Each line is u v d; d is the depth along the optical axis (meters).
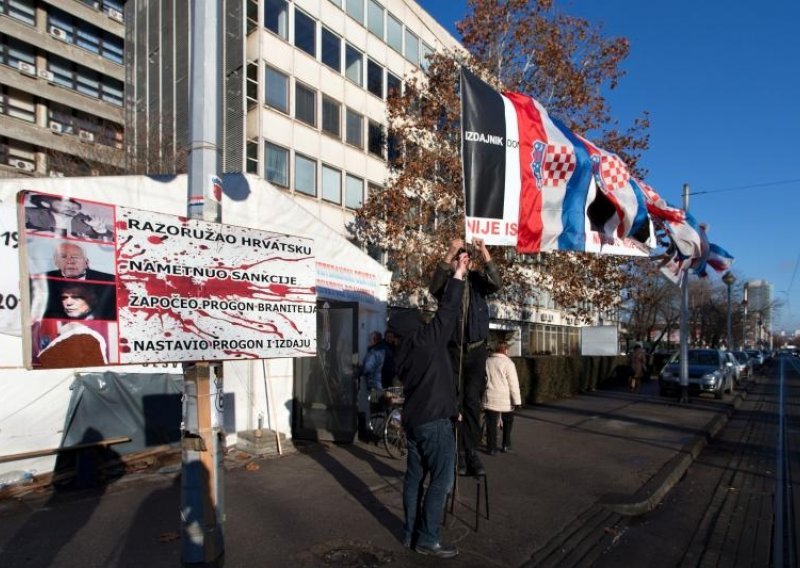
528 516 5.47
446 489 4.30
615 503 5.98
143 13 25.91
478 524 5.16
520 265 16.25
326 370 8.67
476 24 15.91
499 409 8.27
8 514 5.16
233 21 19.61
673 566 4.68
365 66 23.88
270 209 8.85
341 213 22.28
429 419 4.21
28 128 30.56
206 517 3.29
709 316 53.41
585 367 19.20
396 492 6.01
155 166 20.50
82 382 6.33
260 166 18.98
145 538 4.57
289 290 3.75
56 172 24.38
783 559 4.89
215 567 3.32
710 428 11.49
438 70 16.86
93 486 6.04
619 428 11.15
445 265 4.80
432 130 16.31
